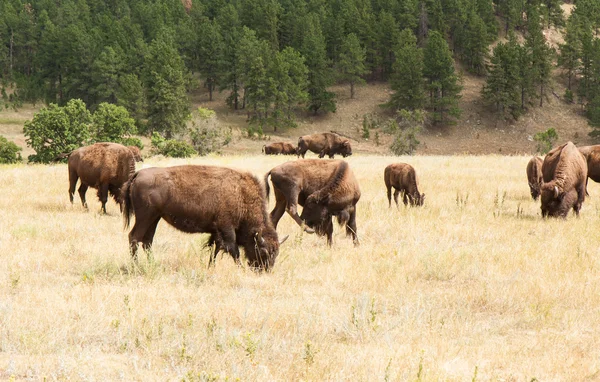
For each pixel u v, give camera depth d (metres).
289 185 30.70
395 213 40.41
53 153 142.00
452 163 81.00
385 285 23.58
